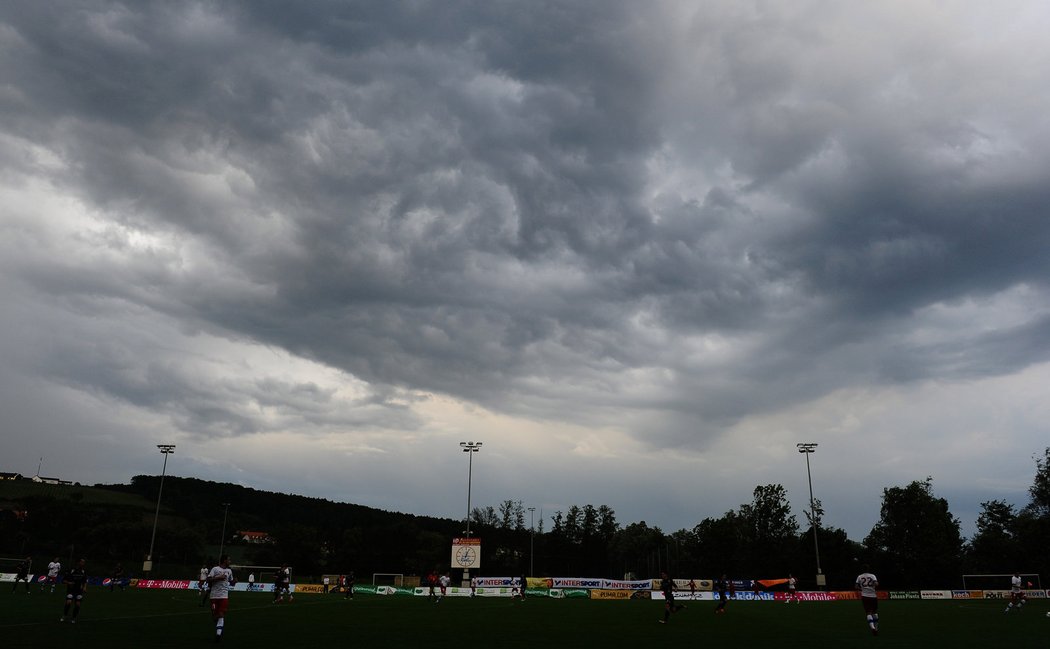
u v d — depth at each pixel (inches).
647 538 6176.2
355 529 5693.9
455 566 3412.9
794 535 4771.2
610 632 1121.4
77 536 5039.4
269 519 7775.6
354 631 1069.1
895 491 4128.9
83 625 1064.8
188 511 7170.3
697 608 1953.7
